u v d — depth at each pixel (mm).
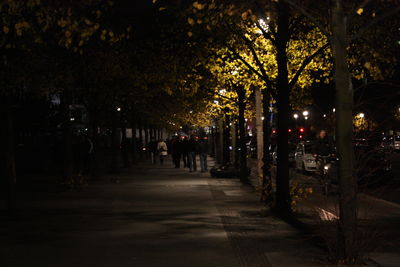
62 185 25188
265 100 18391
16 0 11742
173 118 50844
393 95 10289
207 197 20453
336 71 9078
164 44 19609
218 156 48719
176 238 11727
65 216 15609
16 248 10898
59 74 21734
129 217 15227
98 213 16203
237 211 16250
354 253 8898
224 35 16750
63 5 12242
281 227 13070
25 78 20125
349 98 9055
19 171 35344
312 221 13344
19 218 15297
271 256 9695
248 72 18922
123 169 41250
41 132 61406
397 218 14562
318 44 18625
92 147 30562
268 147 17984
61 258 9898
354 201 8930
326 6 12930
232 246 10750
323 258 9336
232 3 11352
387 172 23375
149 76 21141
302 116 42312
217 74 20266
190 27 17312
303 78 19828
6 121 16797
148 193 22281
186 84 19938
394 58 16812
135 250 10492
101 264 9359
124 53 21391
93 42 20922
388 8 12359
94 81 25953
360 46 16672
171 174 35000
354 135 10430
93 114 29922
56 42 19578
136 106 39062
